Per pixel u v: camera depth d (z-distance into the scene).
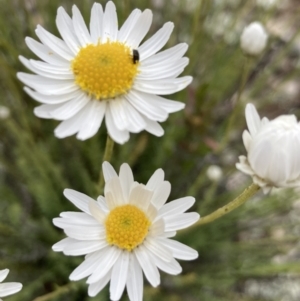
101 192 0.22
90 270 0.20
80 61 0.20
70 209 0.27
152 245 0.20
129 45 0.21
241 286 0.29
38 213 0.28
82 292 0.26
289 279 0.30
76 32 0.21
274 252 0.28
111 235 0.20
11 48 0.26
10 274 0.26
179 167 0.29
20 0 0.29
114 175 0.20
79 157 0.28
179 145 0.28
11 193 0.28
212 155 0.31
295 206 0.31
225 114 0.33
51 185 0.26
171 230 0.20
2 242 0.27
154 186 0.20
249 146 0.20
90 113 0.20
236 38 0.33
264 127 0.20
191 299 0.28
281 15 0.37
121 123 0.20
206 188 0.31
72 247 0.20
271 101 0.33
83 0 0.28
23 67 0.28
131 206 0.20
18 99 0.27
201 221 0.21
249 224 0.30
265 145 0.20
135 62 0.20
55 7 0.28
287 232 0.30
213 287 0.27
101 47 0.20
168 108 0.20
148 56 0.21
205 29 0.31
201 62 0.32
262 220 0.30
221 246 0.28
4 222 0.27
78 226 0.20
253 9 0.36
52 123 0.28
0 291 0.20
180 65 0.20
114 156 0.28
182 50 0.21
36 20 0.30
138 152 0.27
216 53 0.31
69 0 0.30
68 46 0.21
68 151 0.29
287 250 0.28
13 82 0.27
